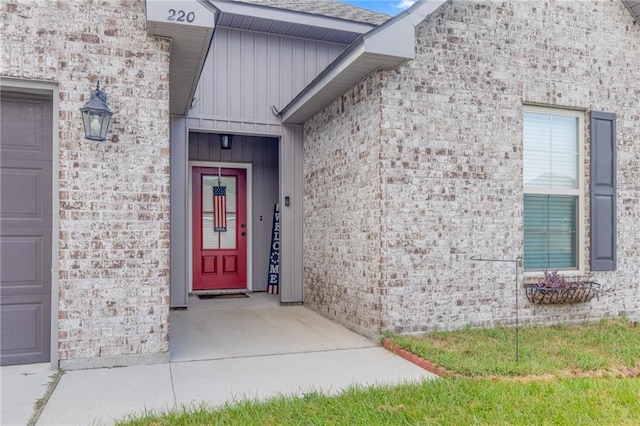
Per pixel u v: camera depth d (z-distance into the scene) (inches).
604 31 241.9
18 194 159.6
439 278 205.8
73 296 156.7
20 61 152.6
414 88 203.9
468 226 211.6
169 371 158.2
